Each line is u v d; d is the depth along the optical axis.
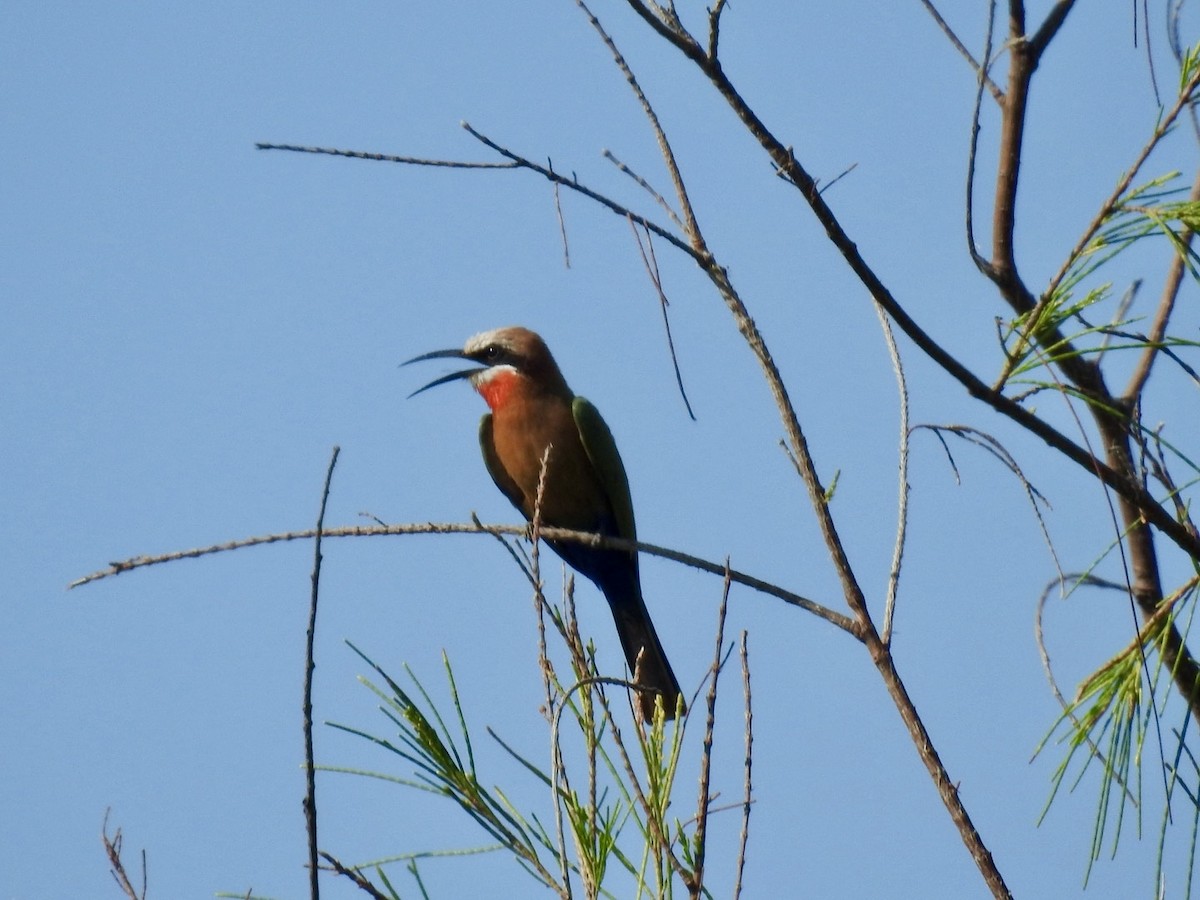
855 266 8.44
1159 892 6.85
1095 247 8.12
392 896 6.30
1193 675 8.76
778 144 8.41
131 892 7.11
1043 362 8.33
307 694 6.38
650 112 8.45
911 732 7.52
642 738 6.65
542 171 8.33
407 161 8.46
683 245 8.25
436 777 6.65
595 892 6.29
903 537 8.29
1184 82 8.00
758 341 8.20
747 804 6.20
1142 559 10.34
